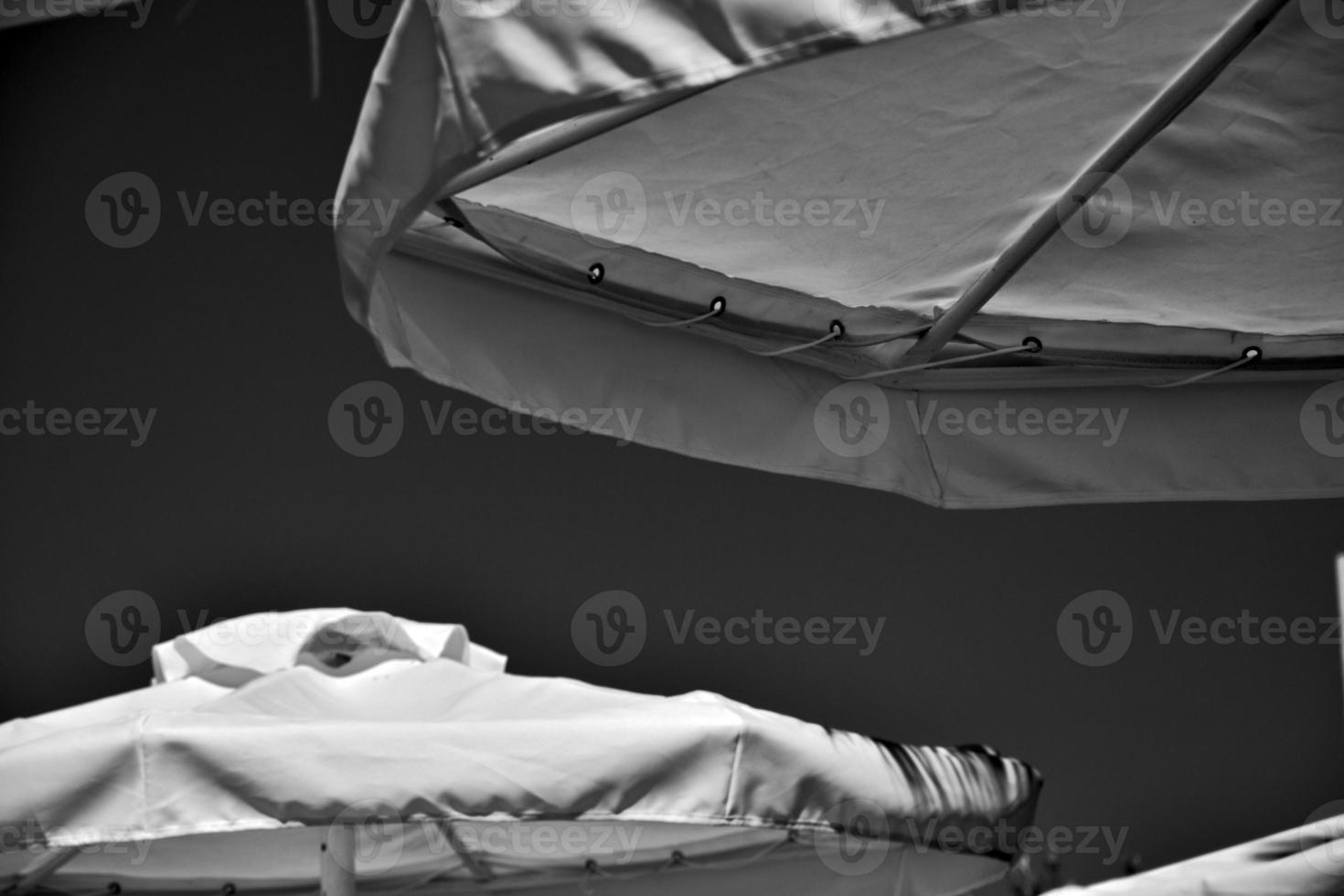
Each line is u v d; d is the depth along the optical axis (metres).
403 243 2.94
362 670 3.96
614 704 3.36
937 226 3.01
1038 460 3.79
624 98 1.72
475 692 3.55
